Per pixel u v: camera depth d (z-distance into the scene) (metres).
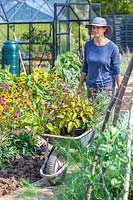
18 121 4.00
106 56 3.98
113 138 2.60
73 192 2.79
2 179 3.44
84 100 3.62
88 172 2.65
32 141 3.84
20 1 9.74
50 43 9.29
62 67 5.54
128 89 7.38
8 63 7.61
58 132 3.44
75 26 9.63
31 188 3.24
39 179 3.52
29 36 9.44
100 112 3.63
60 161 3.37
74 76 5.25
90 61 4.01
